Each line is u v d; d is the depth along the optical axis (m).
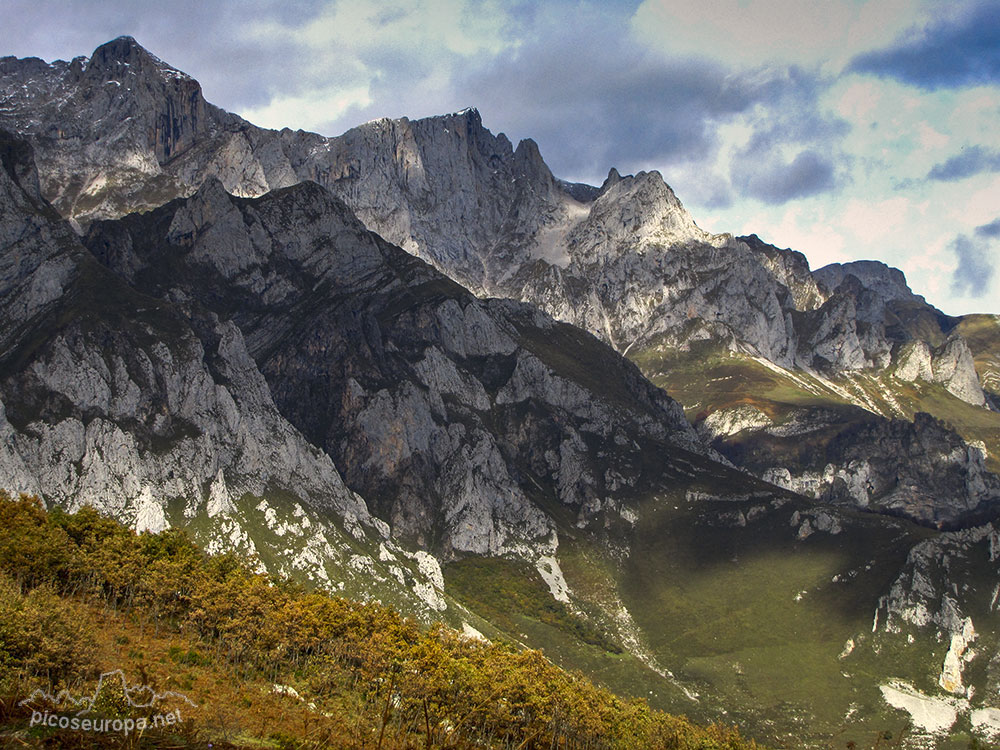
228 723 170.50
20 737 148.62
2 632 165.25
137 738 155.88
